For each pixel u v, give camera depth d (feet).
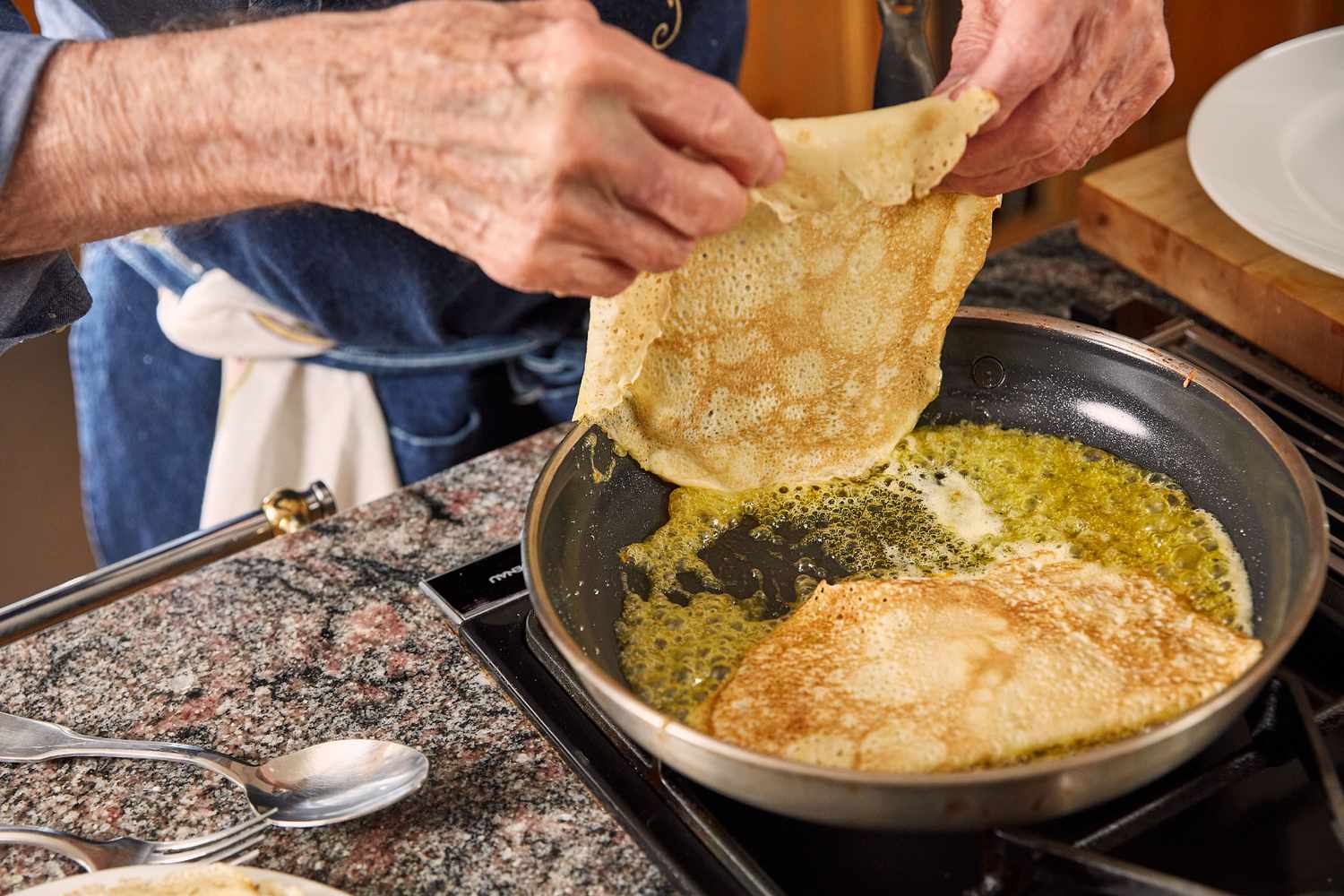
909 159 2.43
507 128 2.07
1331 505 2.71
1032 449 2.90
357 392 3.94
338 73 2.14
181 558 2.92
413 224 2.23
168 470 4.22
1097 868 2.10
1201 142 3.31
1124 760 2.08
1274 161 3.27
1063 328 2.84
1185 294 3.35
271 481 3.94
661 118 2.09
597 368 2.54
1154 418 2.80
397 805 2.44
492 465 3.15
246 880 2.25
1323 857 2.22
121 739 2.59
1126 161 3.59
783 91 6.37
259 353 3.78
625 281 2.25
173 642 2.77
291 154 2.21
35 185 2.31
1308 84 3.44
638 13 3.37
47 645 2.79
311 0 3.05
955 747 2.30
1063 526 2.76
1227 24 6.72
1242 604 2.53
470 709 2.60
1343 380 3.05
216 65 2.19
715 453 2.81
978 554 2.74
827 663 2.49
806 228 2.58
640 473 2.80
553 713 2.51
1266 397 2.97
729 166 2.16
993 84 2.44
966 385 2.96
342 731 2.58
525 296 3.67
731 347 2.68
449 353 3.84
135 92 2.23
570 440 2.60
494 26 2.11
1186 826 2.27
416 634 2.74
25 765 2.57
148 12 3.08
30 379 4.94
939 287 2.76
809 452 2.86
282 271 3.51
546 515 2.55
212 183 2.30
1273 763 2.32
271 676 2.69
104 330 4.08
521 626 2.67
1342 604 2.50
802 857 2.28
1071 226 3.70
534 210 2.10
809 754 2.32
